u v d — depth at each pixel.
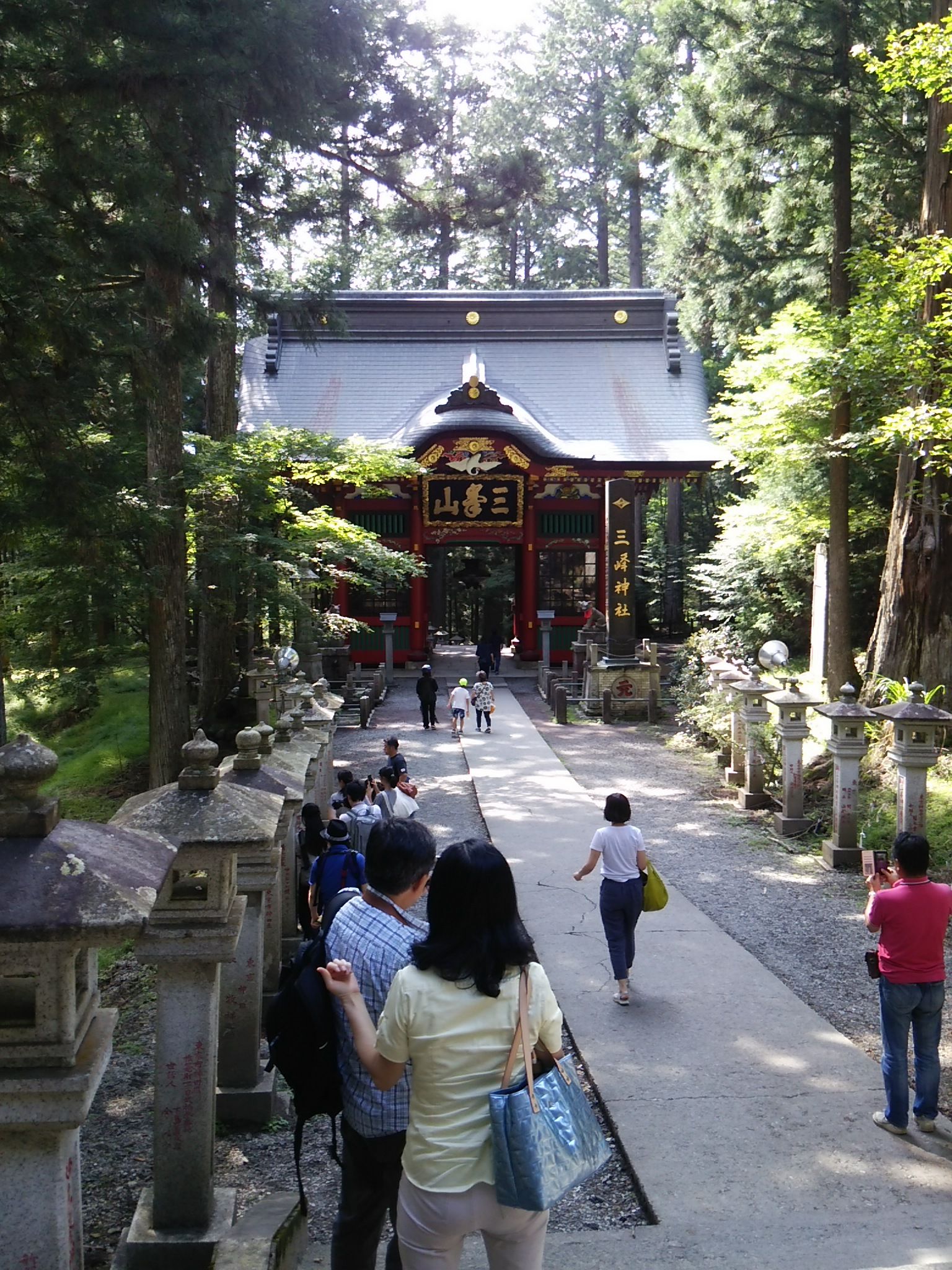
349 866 6.98
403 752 19.36
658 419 33.88
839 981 8.37
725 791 15.73
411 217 28.41
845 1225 4.81
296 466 20.61
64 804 18.20
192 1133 4.29
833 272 19.73
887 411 16.00
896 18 18.33
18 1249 2.91
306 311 20.55
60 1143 2.92
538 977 3.00
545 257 52.28
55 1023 2.83
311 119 17.19
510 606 45.97
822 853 12.11
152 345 13.09
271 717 12.76
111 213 13.63
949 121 15.00
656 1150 5.59
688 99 20.31
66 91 11.59
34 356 12.21
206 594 17.92
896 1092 5.77
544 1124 2.81
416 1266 2.89
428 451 30.86
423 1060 2.88
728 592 27.95
